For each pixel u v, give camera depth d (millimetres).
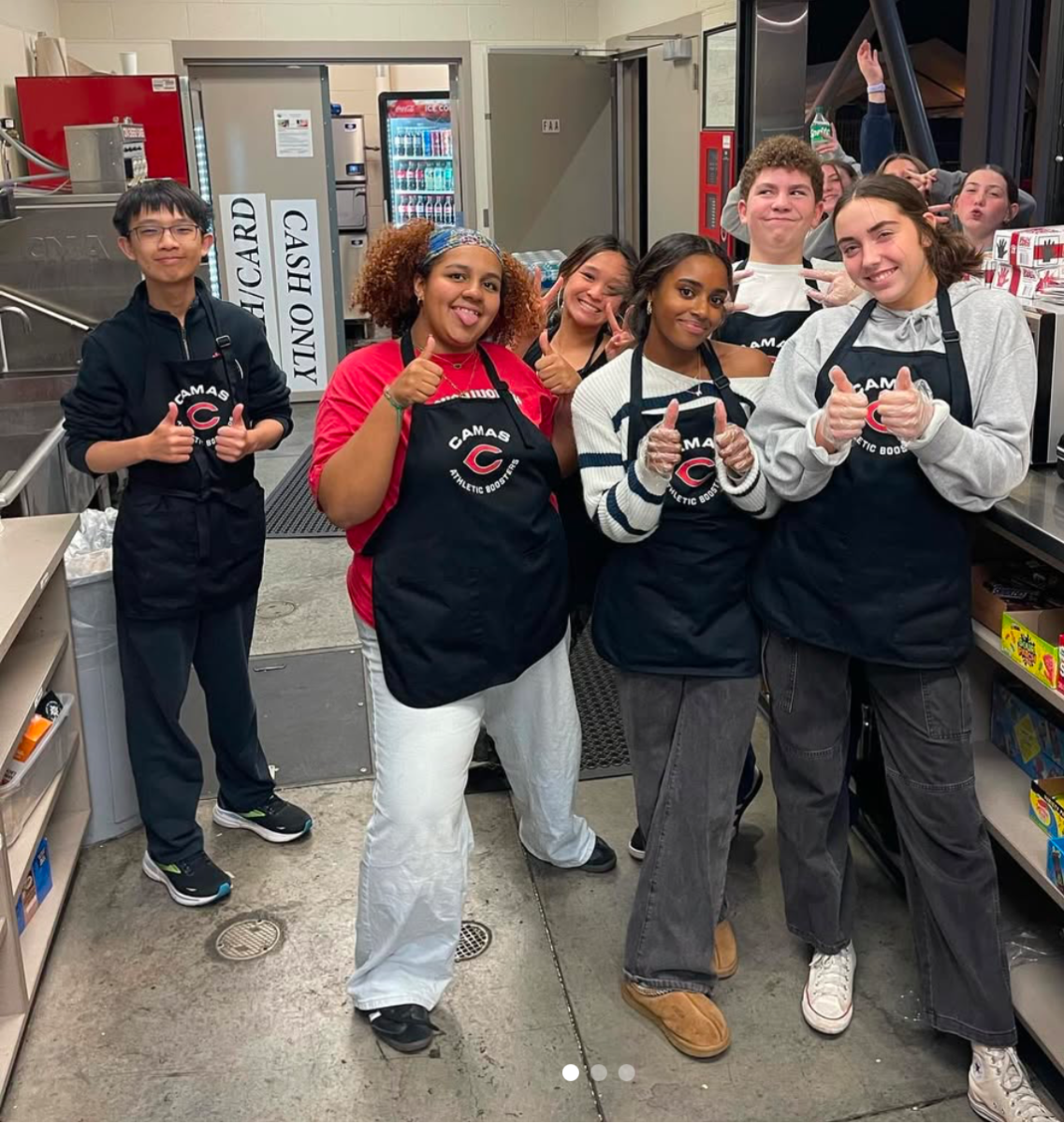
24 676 2422
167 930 2486
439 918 2072
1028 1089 1927
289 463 6207
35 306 4551
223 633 2607
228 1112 2000
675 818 2090
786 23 4180
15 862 2207
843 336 1896
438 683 1993
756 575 2059
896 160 3057
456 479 1951
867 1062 2084
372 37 7355
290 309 7656
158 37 7121
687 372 2025
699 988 2137
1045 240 2195
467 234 1954
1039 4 3084
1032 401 1810
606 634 2131
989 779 2244
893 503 1848
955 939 1966
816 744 2082
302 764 3168
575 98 7359
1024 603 2027
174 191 2283
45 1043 2166
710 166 5777
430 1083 2055
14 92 5793
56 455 3449
